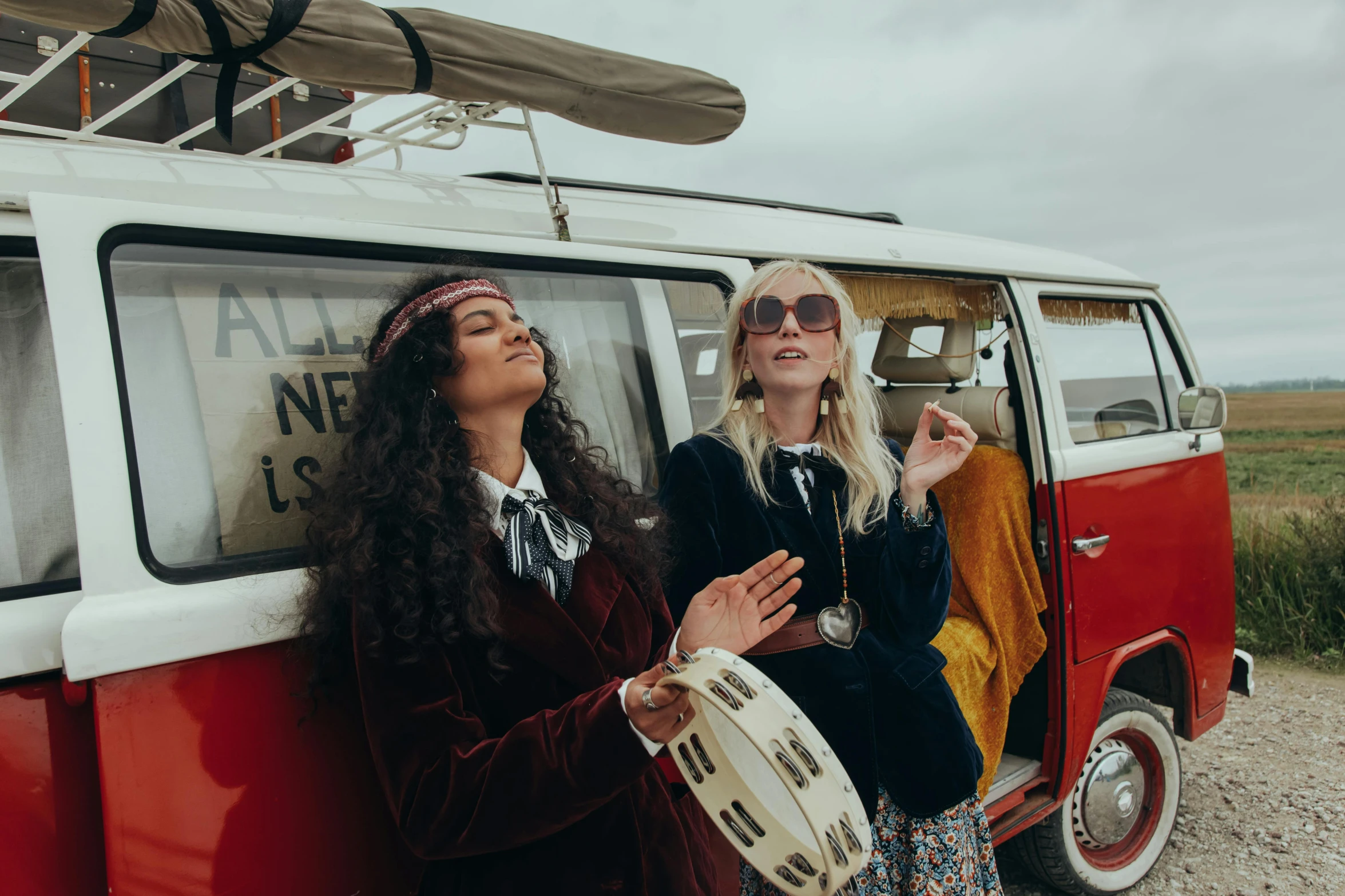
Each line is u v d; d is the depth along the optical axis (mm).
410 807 1158
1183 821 4031
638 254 2082
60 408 1448
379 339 1466
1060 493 3047
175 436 1442
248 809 1322
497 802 1102
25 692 1254
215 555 1442
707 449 1935
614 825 1326
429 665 1208
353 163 2389
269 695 1364
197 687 1309
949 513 3137
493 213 2000
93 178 1540
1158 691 3607
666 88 2064
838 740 1860
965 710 2750
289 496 1550
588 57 1943
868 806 1834
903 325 3615
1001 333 3275
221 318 1527
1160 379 3826
